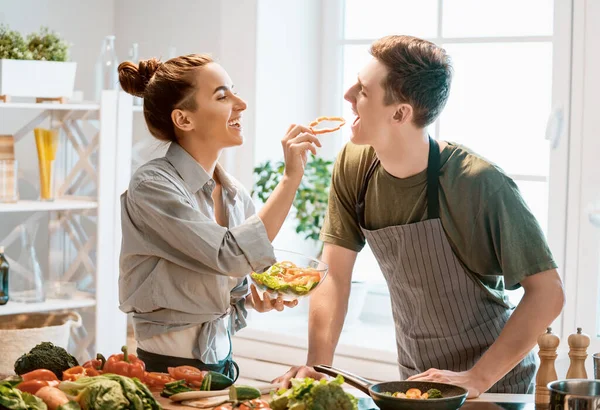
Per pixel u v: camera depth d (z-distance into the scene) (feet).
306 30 13.37
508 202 6.76
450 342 7.35
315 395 5.23
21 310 11.50
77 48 13.98
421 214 7.11
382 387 5.86
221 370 6.98
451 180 6.92
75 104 11.90
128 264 6.77
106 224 12.31
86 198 12.49
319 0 13.50
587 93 10.81
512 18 12.01
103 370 6.20
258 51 12.70
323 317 7.52
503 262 6.77
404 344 7.71
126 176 12.44
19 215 13.24
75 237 12.69
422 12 12.71
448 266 7.11
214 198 7.22
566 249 11.01
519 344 6.56
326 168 12.91
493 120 12.21
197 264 6.57
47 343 6.44
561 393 5.33
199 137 6.81
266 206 6.57
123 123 12.35
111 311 12.44
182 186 6.71
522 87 11.96
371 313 13.24
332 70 13.46
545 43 11.75
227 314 6.99
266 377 12.25
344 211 7.61
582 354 6.11
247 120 12.84
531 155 11.93
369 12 13.17
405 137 6.83
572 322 10.94
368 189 7.34
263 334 12.32
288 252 6.85
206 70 6.71
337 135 13.47
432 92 6.68
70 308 12.37
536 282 6.71
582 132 10.85
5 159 11.64
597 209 10.74
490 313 7.27
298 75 13.32
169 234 6.42
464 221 6.91
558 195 11.05
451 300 7.23
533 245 6.72
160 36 13.92
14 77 11.44
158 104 6.80
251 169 12.82
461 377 6.37
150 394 5.56
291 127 6.74
